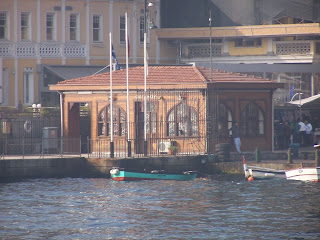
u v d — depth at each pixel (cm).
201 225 13550
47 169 18700
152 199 15900
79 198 16025
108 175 18850
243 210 14775
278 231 13062
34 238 12719
